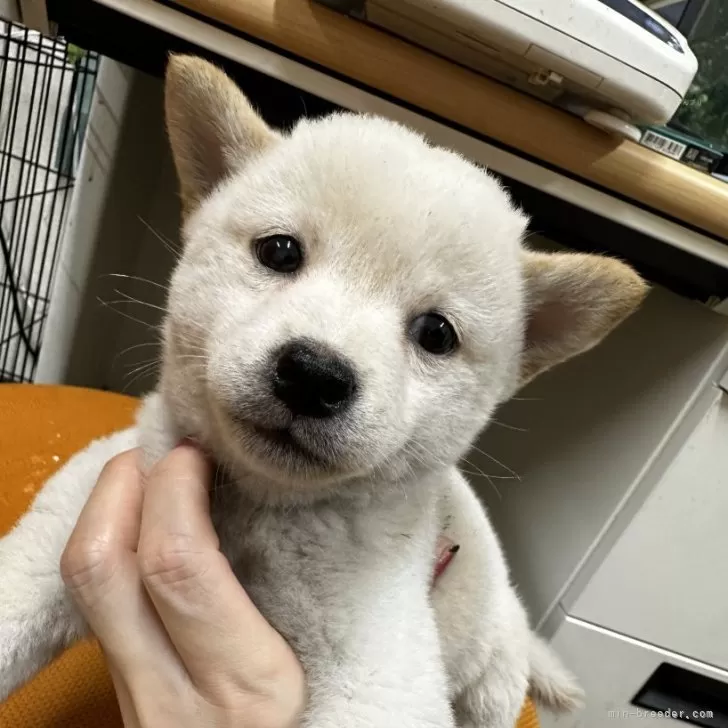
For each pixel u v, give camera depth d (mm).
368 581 211
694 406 369
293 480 199
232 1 278
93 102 491
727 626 399
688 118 344
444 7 266
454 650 279
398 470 219
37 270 562
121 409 415
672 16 354
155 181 558
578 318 253
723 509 374
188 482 200
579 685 393
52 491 239
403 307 208
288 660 195
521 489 486
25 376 583
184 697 189
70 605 225
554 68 283
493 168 319
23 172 520
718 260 335
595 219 353
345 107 305
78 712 252
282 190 213
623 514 393
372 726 193
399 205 201
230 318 206
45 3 301
